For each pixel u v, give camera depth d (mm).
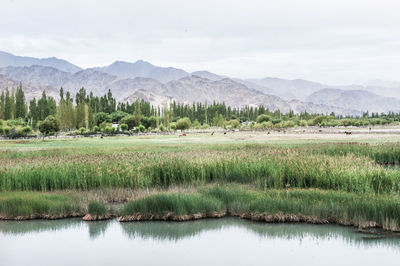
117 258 11633
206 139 63906
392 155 30297
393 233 13469
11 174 19484
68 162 21844
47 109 129875
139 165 21266
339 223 14531
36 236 13609
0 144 53781
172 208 15383
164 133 104062
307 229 14078
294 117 193000
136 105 134250
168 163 21328
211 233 13828
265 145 40969
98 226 14734
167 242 12922
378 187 17781
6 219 15484
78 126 117125
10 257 11523
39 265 10898
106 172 20219
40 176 19578
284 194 16703
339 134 76062
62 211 15773
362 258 11359
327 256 11594
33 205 15734
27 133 85250
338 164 20078
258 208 15273
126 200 18078
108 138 75062
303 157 22188
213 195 16984
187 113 189750
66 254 11859
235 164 21844
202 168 21047
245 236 13430
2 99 123750
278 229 14133
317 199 15625
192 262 11195
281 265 10930
